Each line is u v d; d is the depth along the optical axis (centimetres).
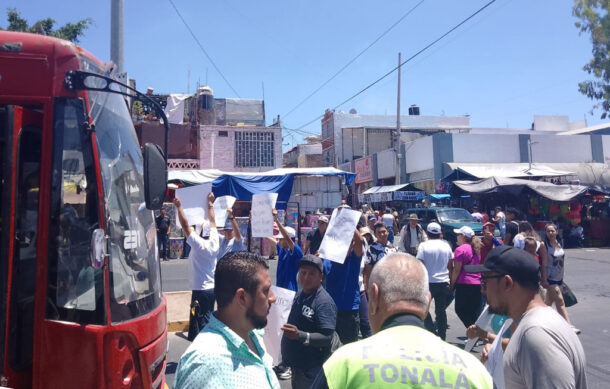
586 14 2070
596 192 2148
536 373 228
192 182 1599
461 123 4838
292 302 429
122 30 879
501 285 265
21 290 292
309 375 386
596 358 634
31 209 301
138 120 2145
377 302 193
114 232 314
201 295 588
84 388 279
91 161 304
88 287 290
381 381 162
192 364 201
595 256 1808
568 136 3022
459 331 805
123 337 298
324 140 4731
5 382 276
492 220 1919
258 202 603
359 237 540
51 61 306
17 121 292
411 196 2689
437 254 692
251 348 232
